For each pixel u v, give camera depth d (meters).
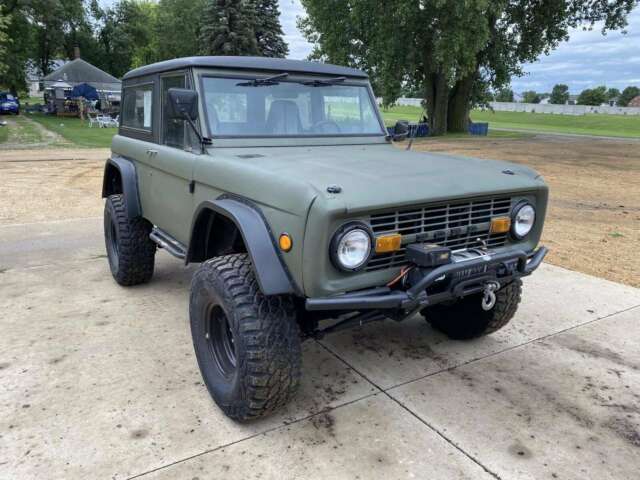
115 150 5.27
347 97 4.19
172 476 2.54
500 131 35.59
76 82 39.72
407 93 32.16
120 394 3.24
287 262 2.62
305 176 2.70
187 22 64.75
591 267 6.01
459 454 2.75
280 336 2.74
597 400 3.30
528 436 2.92
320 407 3.16
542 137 29.50
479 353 3.92
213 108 3.56
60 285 5.16
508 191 3.10
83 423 2.94
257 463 2.65
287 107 3.85
